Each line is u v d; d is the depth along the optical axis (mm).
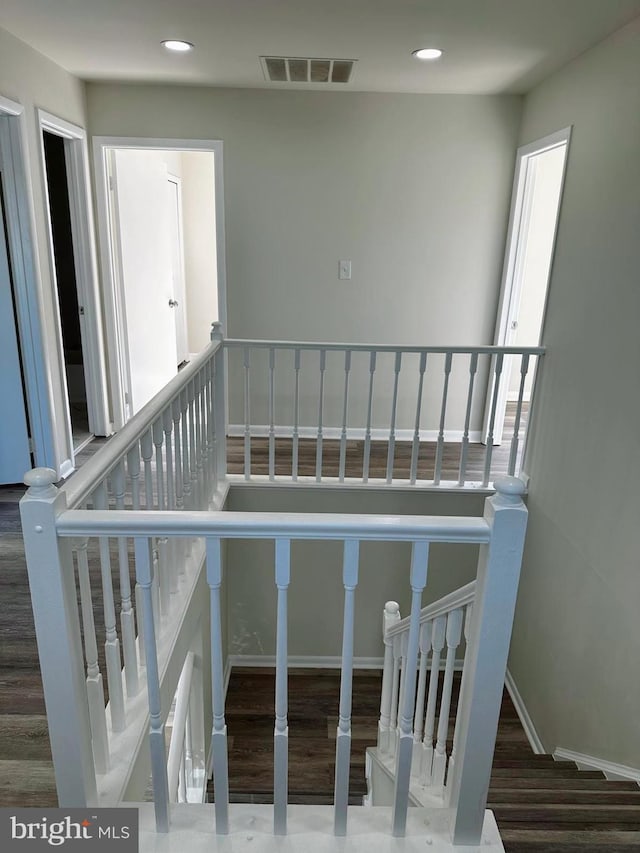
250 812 1319
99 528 1051
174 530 1063
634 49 2482
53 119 3311
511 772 2262
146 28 2689
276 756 1209
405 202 3994
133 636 1646
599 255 2746
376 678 3766
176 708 2377
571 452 2973
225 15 2527
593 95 2848
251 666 3873
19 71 2941
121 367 4348
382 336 4246
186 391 2359
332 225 4027
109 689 1526
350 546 1095
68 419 3668
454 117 3846
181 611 2057
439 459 3408
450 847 1268
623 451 2469
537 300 5586
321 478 3465
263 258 4078
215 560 1105
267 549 3646
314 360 4293
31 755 1622
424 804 1736
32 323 3227
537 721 3240
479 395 4402
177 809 1322
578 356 2922
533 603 3414
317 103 3805
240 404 4379
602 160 2746
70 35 2834
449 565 3650
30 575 1059
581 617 2787
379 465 3922
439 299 4180
